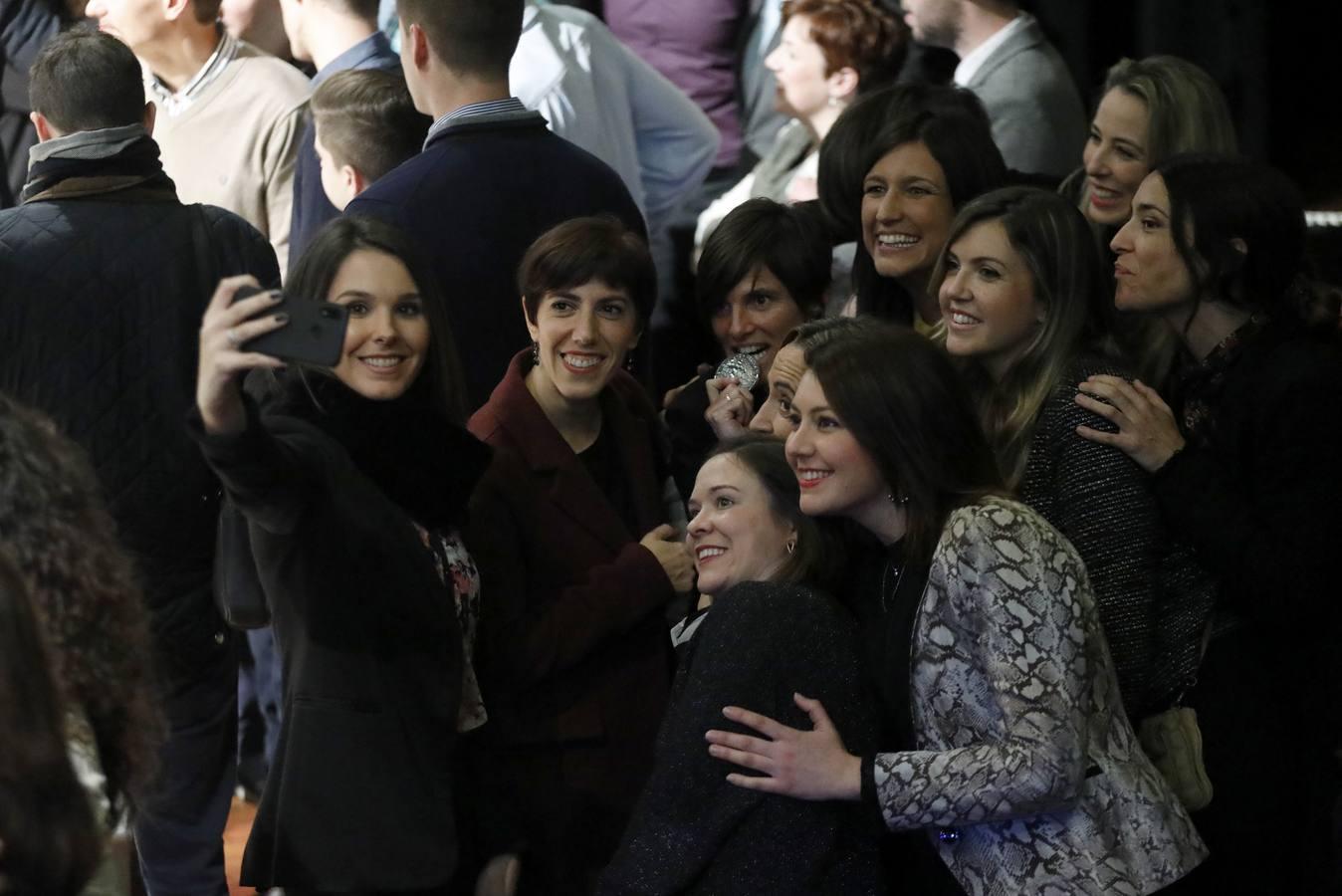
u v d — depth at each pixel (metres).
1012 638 4.04
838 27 7.53
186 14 7.29
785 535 4.66
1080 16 8.84
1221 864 4.84
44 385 5.68
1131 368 5.01
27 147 7.71
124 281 5.72
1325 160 8.84
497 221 5.83
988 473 4.28
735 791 4.17
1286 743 4.86
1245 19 8.72
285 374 4.67
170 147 7.46
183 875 5.98
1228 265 4.92
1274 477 4.81
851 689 4.24
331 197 6.70
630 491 5.38
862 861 4.23
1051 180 6.47
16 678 2.68
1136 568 4.68
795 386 4.93
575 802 5.03
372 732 4.45
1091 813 4.16
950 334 5.00
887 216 5.74
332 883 4.41
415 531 4.56
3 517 3.28
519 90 7.11
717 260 5.92
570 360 5.18
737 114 8.60
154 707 3.46
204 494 5.84
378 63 7.30
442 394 4.87
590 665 5.10
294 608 4.44
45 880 2.69
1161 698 4.80
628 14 8.53
